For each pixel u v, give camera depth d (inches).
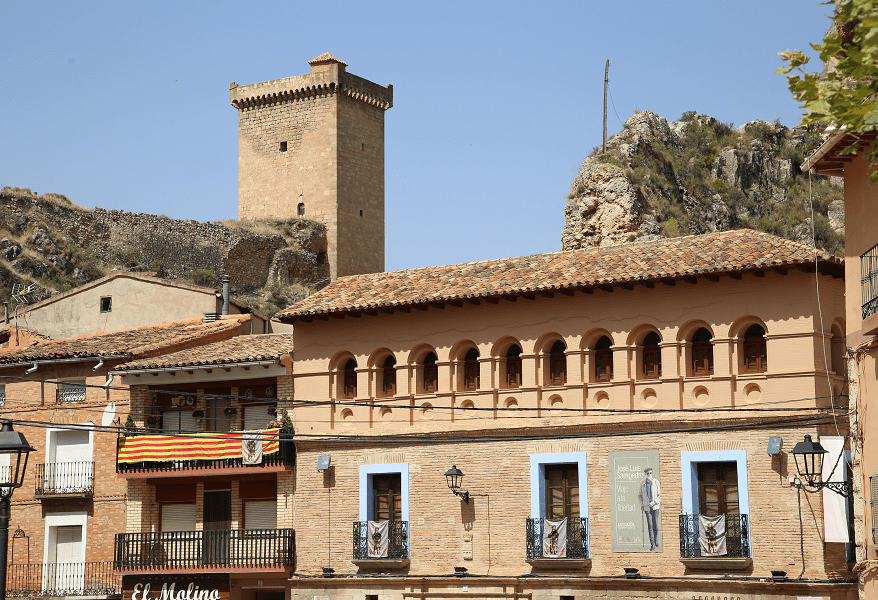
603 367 1374.3
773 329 1258.0
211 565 1568.7
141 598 1621.6
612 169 2667.3
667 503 1294.3
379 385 1510.8
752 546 1241.4
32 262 3506.4
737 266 1256.2
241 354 1598.2
